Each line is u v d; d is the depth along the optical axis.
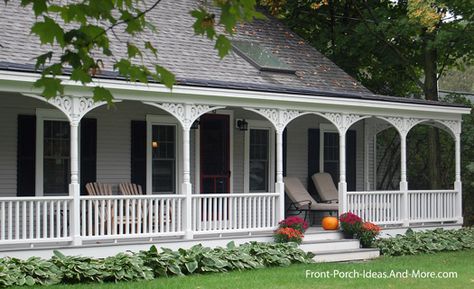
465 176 24.11
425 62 22.59
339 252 15.71
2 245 12.80
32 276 11.34
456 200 19.09
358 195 17.25
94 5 5.89
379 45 23.30
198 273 12.98
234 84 14.71
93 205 14.64
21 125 14.44
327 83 18.12
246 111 17.97
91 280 11.72
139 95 13.70
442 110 18.44
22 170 14.44
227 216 16.47
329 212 18.88
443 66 23.34
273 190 18.39
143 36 15.71
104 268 11.95
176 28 16.72
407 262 15.20
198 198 14.57
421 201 18.36
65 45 6.04
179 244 14.18
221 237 14.87
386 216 17.75
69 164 14.99
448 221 19.00
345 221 16.50
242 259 13.70
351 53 23.45
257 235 15.41
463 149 24.12
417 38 21.44
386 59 23.41
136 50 6.34
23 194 14.43
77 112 12.94
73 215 12.92
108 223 13.38
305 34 25.39
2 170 14.24
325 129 19.73
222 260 13.42
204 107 14.60
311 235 16.05
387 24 21.91
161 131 16.45
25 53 12.95
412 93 25.73
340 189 16.92
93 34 6.04
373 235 16.42
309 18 24.89
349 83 18.80
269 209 15.63
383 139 25.39
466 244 17.80
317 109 16.41
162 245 13.95
